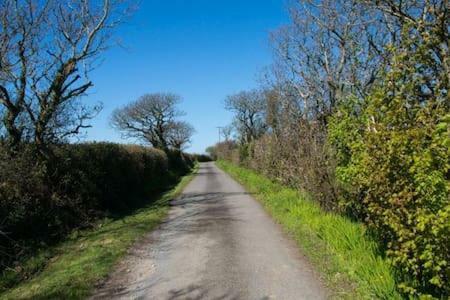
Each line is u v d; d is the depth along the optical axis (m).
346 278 6.98
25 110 13.34
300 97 17.30
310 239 9.64
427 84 5.61
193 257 9.11
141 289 7.23
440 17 5.71
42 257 9.70
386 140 5.39
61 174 13.95
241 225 12.44
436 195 4.61
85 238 11.54
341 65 14.59
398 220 5.17
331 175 11.27
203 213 15.02
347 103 8.34
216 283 7.35
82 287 7.33
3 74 12.87
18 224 10.80
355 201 9.45
